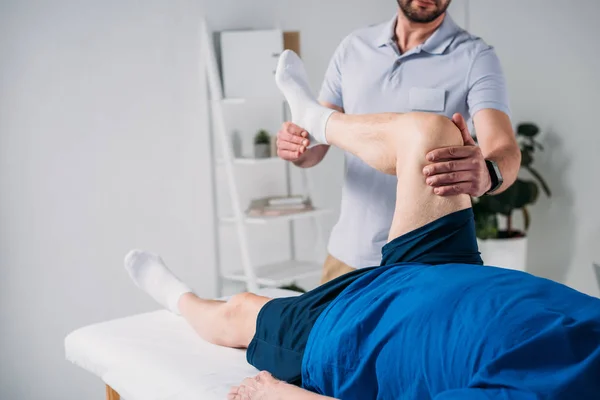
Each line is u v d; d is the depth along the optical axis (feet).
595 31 13.02
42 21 9.29
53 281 9.61
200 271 11.16
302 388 4.68
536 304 4.03
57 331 9.70
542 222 14.08
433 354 4.16
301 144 6.66
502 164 5.90
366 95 7.26
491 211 13.00
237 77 10.85
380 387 4.46
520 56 13.85
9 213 9.17
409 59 7.09
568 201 13.69
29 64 9.21
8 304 9.23
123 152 10.16
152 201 10.52
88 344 6.44
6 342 9.25
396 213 5.37
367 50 7.34
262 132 11.14
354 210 7.34
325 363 4.78
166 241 10.71
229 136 11.28
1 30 8.96
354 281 5.19
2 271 9.16
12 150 9.14
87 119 9.78
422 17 6.85
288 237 12.25
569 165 13.57
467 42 7.02
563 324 3.81
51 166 9.50
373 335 4.57
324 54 12.33
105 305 10.13
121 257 10.25
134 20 10.14
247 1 11.32
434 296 4.40
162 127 10.53
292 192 12.23
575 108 13.38
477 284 4.36
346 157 7.43
